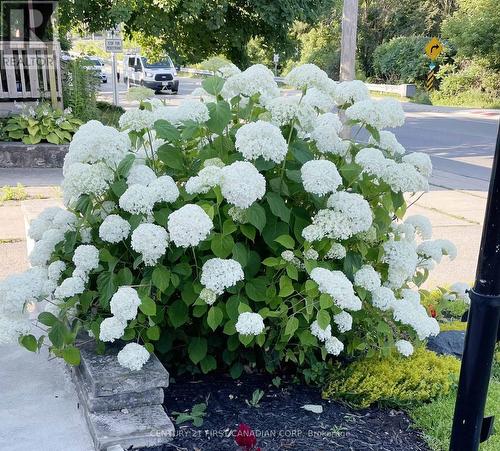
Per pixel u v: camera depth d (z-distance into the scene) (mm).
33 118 10781
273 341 3031
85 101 12250
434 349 3660
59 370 3312
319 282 2648
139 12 12969
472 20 28094
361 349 3125
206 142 3160
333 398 2986
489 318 1911
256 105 3105
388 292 2953
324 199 2875
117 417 2592
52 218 3496
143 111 2947
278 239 2752
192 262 2912
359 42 38906
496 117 22516
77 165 2820
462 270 5891
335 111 7391
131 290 2590
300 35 41125
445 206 8625
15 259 5637
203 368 3041
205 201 2762
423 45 32844
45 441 2607
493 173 1789
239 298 2816
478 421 2033
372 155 2826
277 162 2748
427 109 25688
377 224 3023
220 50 14719
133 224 2750
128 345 2598
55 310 3094
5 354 3500
